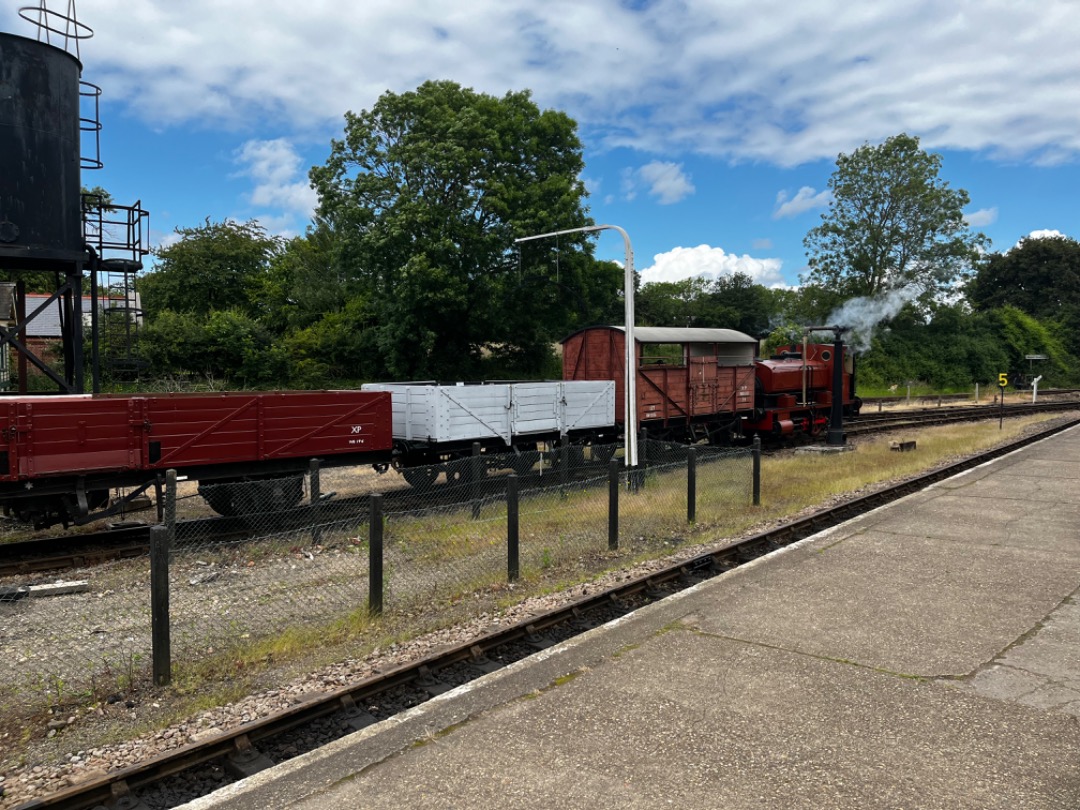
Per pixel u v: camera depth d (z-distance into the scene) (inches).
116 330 1072.8
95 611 295.4
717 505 506.3
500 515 479.8
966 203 2175.2
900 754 172.7
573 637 256.1
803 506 506.3
